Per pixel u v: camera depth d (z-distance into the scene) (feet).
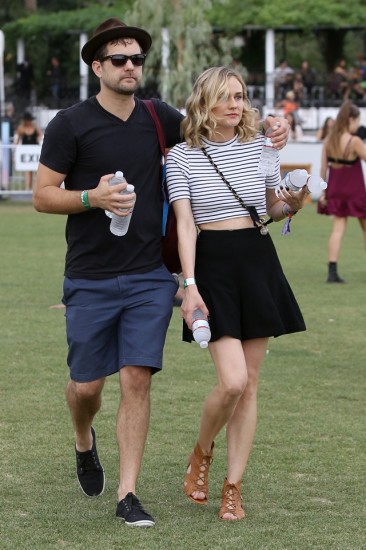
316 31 188.85
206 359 44.21
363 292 62.08
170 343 47.39
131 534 25.16
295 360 44.34
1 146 119.14
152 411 36.14
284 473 29.86
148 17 146.82
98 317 26.71
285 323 26.91
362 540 24.85
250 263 26.43
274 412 36.24
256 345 26.68
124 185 25.26
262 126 28.14
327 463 30.73
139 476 29.58
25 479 29.27
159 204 27.17
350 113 63.62
